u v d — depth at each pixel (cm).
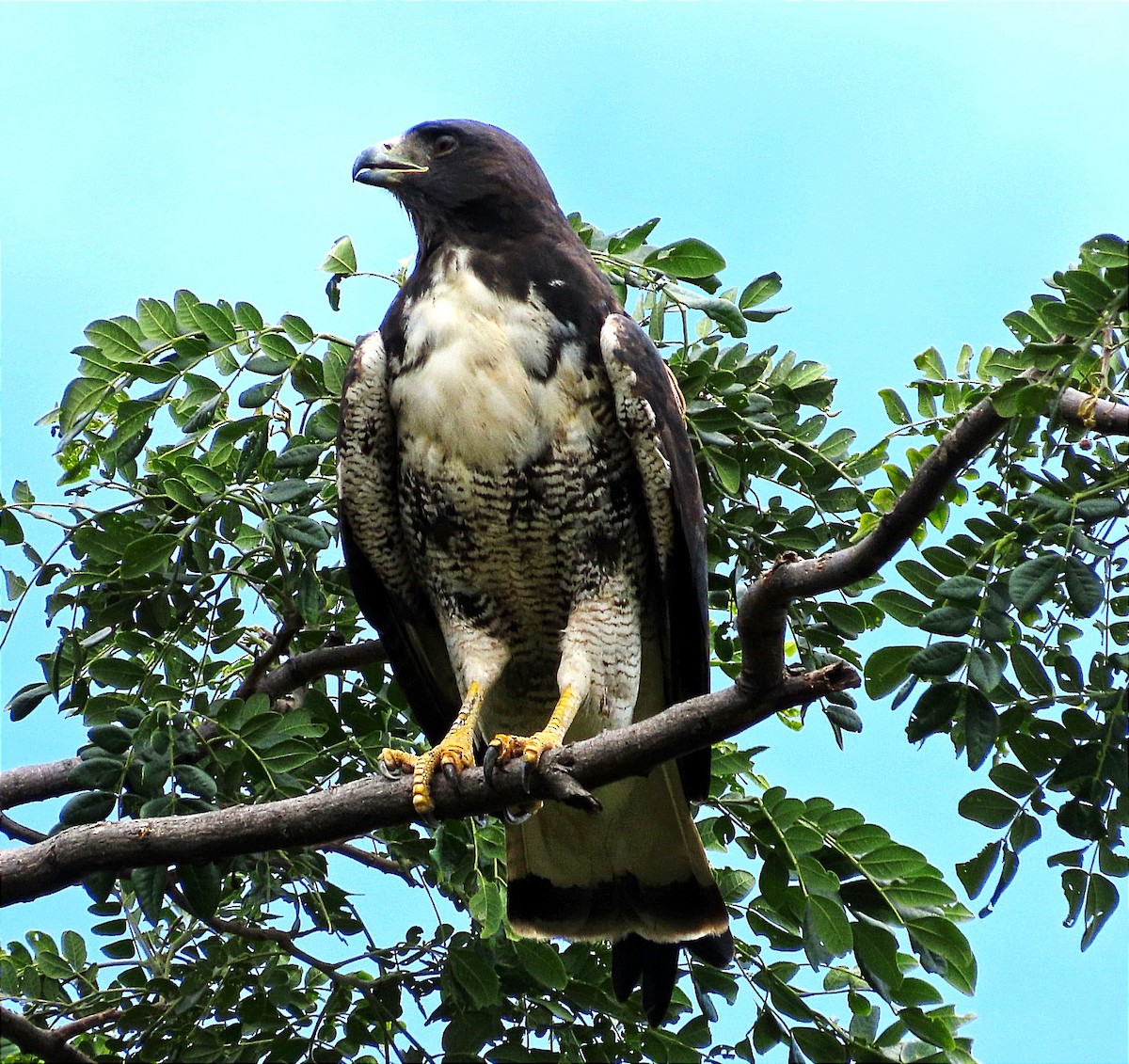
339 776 1116
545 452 1073
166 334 1027
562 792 881
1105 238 823
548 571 1110
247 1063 938
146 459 1144
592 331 1077
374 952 986
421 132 1190
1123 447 980
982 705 866
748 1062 962
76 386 1021
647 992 987
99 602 1030
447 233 1160
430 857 1015
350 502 1102
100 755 934
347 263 1090
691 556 1047
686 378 1084
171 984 966
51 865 875
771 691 838
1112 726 886
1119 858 900
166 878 905
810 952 920
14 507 1023
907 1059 905
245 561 1071
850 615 1060
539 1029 995
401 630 1130
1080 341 815
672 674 1127
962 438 793
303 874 1020
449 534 1105
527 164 1188
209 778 937
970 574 902
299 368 1079
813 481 1075
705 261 1079
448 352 1070
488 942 986
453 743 1012
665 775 1018
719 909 1011
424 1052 963
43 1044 888
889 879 941
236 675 1159
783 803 970
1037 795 900
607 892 1030
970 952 911
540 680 1177
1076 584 848
